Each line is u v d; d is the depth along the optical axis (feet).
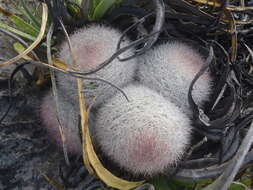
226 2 0.72
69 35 0.67
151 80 0.63
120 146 0.55
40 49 0.70
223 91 0.68
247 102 0.71
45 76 0.70
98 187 0.65
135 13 0.72
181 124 0.57
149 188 0.62
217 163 0.66
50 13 0.68
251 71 0.77
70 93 0.61
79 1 0.75
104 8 0.72
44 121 0.63
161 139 0.54
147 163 0.56
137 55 0.60
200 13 0.74
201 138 0.68
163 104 0.57
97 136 0.60
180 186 0.70
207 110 0.68
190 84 0.60
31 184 0.65
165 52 0.64
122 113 0.56
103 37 0.62
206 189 0.61
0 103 0.69
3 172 0.65
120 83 0.61
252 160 0.67
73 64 0.58
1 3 0.80
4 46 0.74
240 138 0.71
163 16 0.63
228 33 0.77
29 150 0.67
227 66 0.68
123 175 0.65
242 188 0.68
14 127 0.68
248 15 0.82
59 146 0.64
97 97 0.60
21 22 0.71
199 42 0.77
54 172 0.67
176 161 0.59
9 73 0.71
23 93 0.70
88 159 0.59
